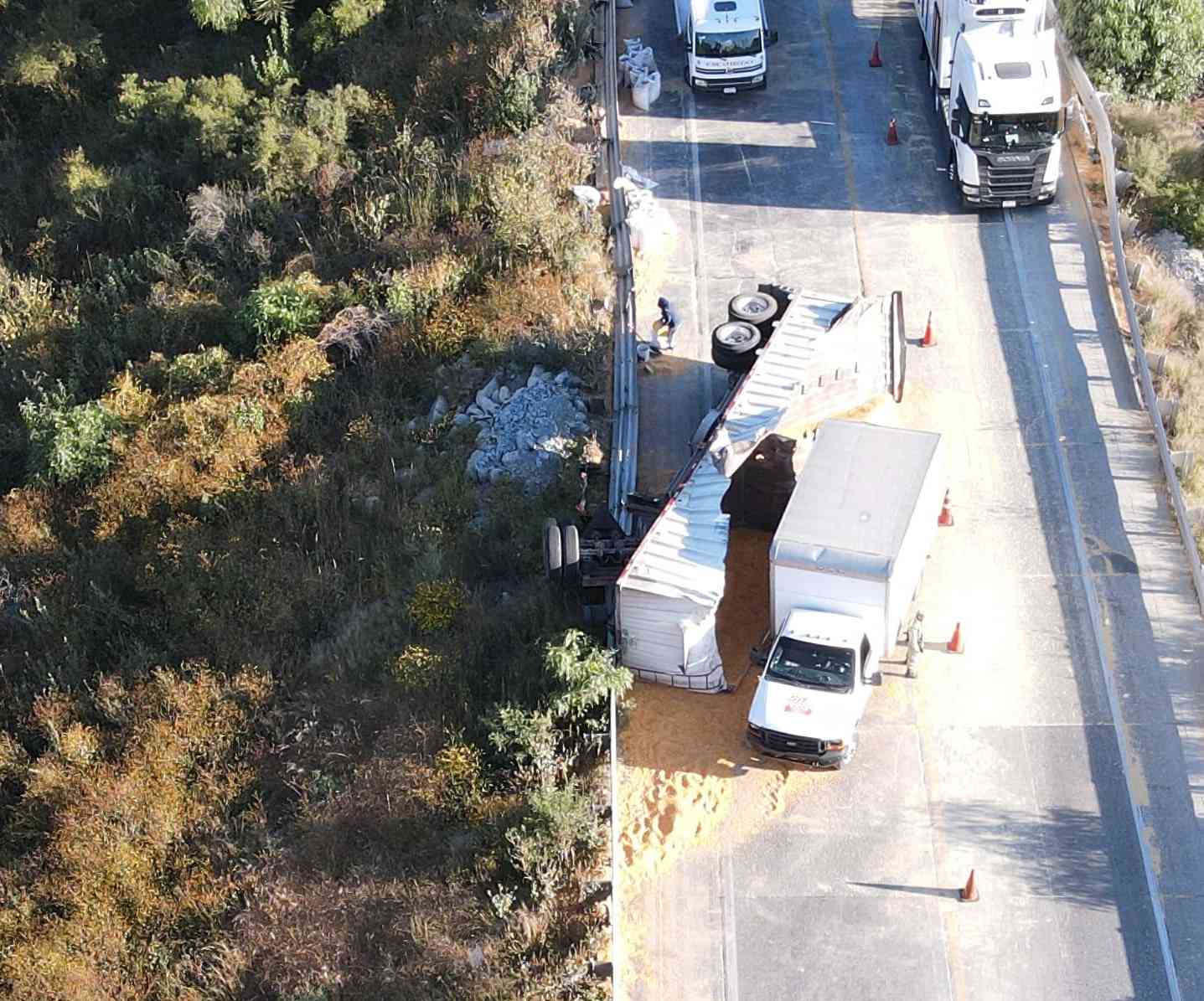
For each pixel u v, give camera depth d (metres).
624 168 33.22
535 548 24.06
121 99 38.28
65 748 22.36
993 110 29.83
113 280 33.09
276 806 21.69
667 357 28.64
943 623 23.33
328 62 38.69
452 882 19.75
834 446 22.80
